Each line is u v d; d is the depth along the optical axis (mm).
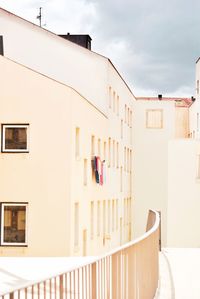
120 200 45250
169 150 47031
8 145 24250
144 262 11336
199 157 46750
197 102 55281
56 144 24156
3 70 24219
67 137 24078
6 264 19625
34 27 35625
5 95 24188
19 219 24172
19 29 35562
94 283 7492
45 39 35656
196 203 46906
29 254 23984
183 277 17000
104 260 7996
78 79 36156
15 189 24156
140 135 56031
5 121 24203
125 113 48406
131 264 9844
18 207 24203
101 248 34281
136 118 56000
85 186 28172
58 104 24109
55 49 35781
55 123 24141
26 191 24125
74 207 25047
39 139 24172
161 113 56094
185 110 63938
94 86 36344
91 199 30188
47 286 5977
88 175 29172
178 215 46969
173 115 56000
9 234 24125
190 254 24031
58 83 24078
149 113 56156
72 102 24203
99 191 33250
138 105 56062
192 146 46844
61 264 19734
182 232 46938
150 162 55875
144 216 55469
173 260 21766
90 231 30047
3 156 24219
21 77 24188
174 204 47000
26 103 24156
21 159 24172
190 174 46906
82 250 27125
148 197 55625
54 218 24047
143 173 55781
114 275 8578
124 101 47500
